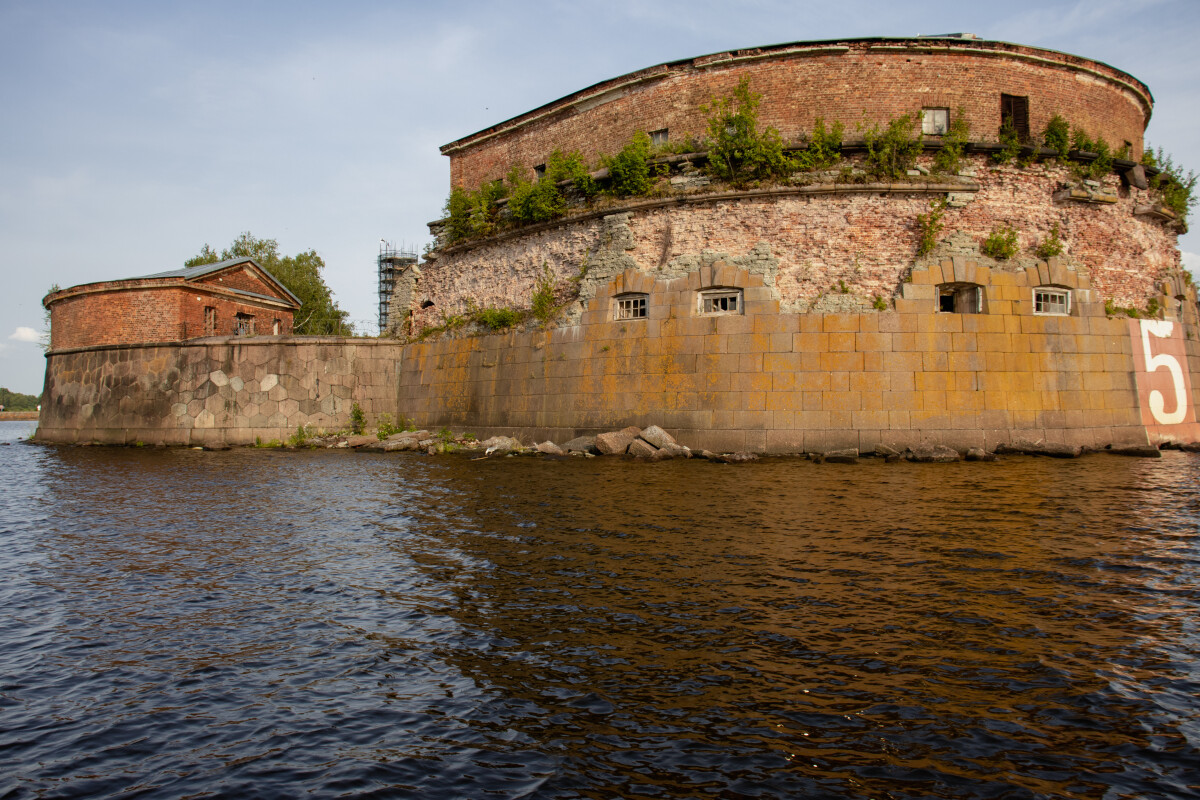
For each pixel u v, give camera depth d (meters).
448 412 25.77
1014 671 5.85
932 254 19.56
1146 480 14.38
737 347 19.75
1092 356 20.12
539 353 23.02
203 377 28.03
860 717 5.17
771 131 20.50
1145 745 4.79
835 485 14.04
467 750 4.86
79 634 7.10
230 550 10.17
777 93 21.23
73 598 8.20
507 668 6.07
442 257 28.09
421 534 10.73
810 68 21.00
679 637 6.59
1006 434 18.97
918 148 19.86
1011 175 20.30
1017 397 19.23
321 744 4.99
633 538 10.04
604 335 21.62
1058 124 20.61
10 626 7.35
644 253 21.48
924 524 10.59
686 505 12.23
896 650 6.25
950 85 20.73
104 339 31.53
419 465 19.27
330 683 5.91
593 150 24.77
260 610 7.65
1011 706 5.30
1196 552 9.04
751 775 4.50
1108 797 4.25
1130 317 21.02
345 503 13.63
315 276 65.25
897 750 4.76
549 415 22.48
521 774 4.57
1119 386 20.39
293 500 14.13
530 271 24.45
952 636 6.53
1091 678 5.72
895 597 7.52
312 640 6.81
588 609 7.34
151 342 28.86
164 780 4.60
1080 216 20.89
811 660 6.07
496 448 21.48
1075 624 6.79
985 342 19.27
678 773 4.54
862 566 8.56
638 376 20.88
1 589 8.59
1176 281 22.75
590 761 4.69
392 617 7.32
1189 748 4.74
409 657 6.35
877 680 5.71
